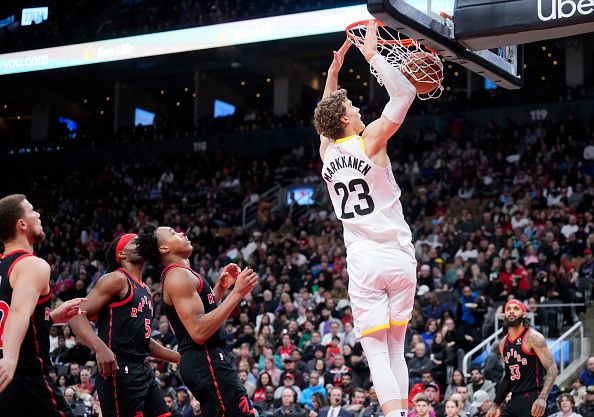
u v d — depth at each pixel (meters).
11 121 38.16
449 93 30.50
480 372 11.79
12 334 3.82
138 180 29.25
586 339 13.14
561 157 21.62
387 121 4.04
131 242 5.69
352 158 4.12
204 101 33.12
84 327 5.32
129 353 5.53
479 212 19.91
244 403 4.82
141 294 5.67
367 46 4.23
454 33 4.83
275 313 15.66
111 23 26.77
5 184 31.58
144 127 31.58
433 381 11.53
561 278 14.23
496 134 24.06
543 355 7.00
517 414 7.12
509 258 15.76
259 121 29.61
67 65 25.62
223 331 4.96
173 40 24.00
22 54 26.34
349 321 14.58
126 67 29.67
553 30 4.65
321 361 12.77
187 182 27.83
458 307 13.70
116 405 5.48
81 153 31.67
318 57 30.45
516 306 7.17
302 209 23.81
